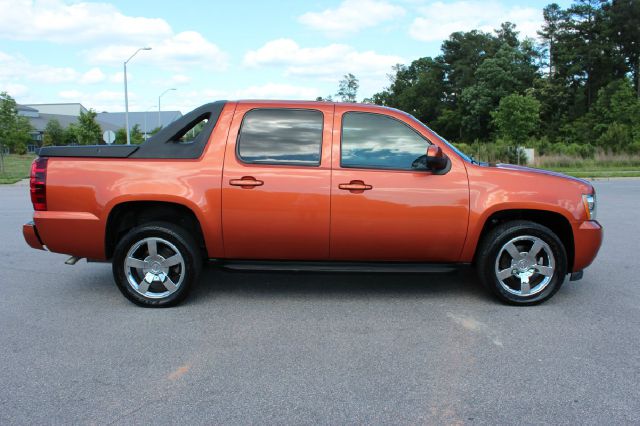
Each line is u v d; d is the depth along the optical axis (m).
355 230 4.63
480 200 4.64
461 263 4.83
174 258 4.73
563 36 67.94
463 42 83.19
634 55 65.62
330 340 4.02
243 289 5.39
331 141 4.70
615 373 3.45
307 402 3.07
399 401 3.08
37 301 5.01
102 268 6.36
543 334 4.14
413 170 4.67
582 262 4.82
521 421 2.87
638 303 4.96
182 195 4.58
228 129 4.73
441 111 83.88
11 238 8.31
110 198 4.59
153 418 2.89
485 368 3.52
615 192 15.98
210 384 3.30
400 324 4.37
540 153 33.25
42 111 135.25
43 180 4.66
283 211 4.60
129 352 3.79
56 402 3.07
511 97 46.44
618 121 46.19
